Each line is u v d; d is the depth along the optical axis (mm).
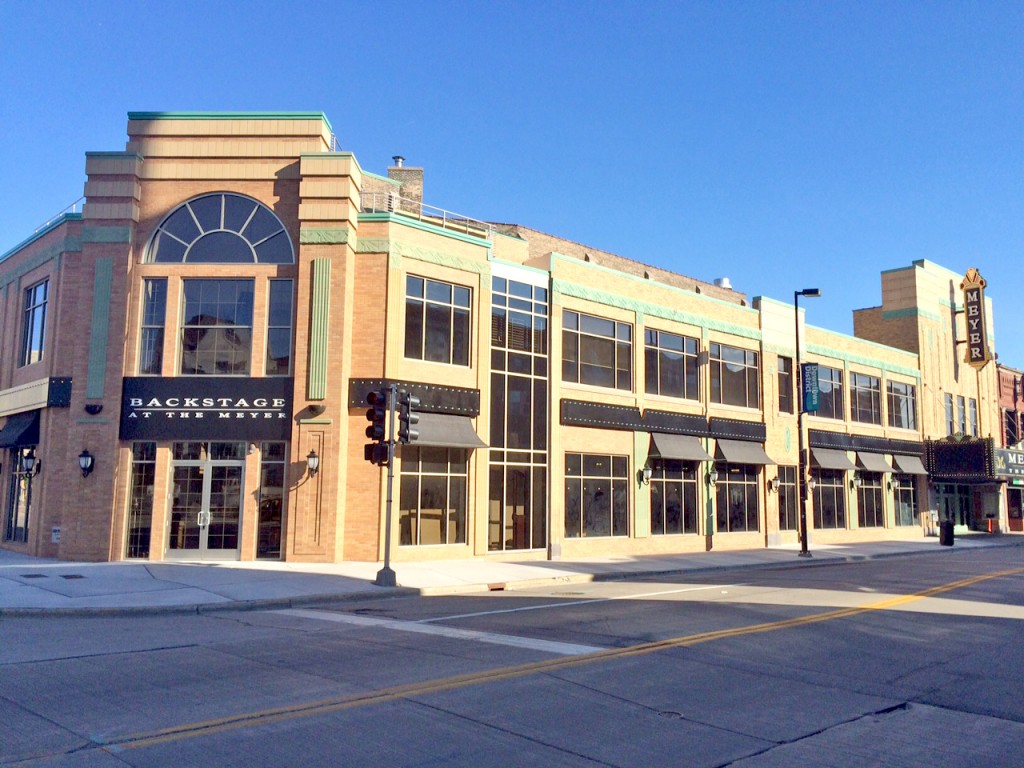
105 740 6316
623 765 6012
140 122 22734
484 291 24828
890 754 6445
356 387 22078
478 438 23906
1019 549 37844
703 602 15812
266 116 22703
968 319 49031
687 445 30766
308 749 6168
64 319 23250
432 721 7004
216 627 12555
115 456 21375
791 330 36969
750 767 6047
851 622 13227
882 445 41656
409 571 20328
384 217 22953
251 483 21641
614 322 29094
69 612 13820
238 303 22344
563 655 10055
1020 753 6535
